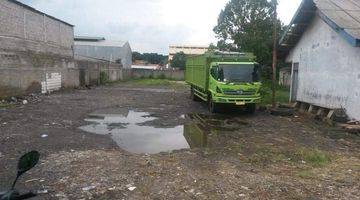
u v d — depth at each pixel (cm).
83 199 637
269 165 884
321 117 1691
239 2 4291
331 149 1095
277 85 3922
